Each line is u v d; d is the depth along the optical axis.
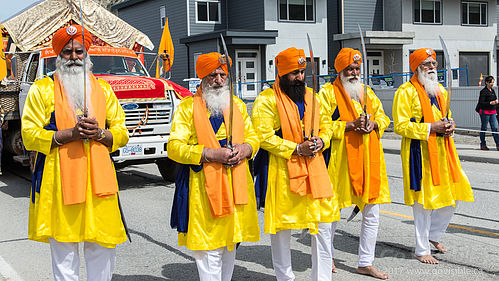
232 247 4.02
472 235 6.33
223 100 4.02
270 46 30.39
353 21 33.38
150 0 34.50
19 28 11.59
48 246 6.36
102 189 3.70
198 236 3.90
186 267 5.47
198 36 30.00
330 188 4.34
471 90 18.03
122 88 8.98
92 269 3.87
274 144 4.26
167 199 8.77
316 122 4.43
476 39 34.81
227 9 32.75
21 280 5.20
